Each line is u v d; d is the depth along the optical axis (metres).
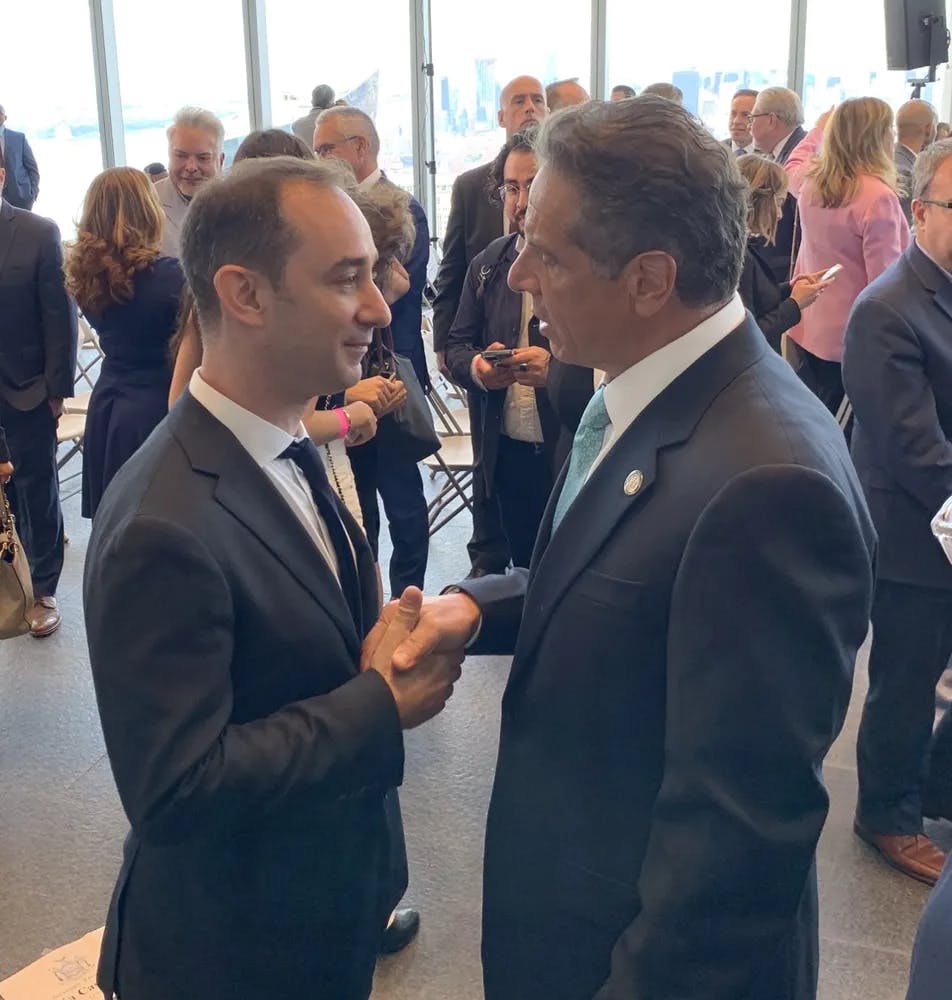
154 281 2.93
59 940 2.15
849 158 3.66
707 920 0.93
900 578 2.17
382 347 2.55
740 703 0.89
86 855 2.41
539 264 1.01
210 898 1.17
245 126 8.48
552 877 1.10
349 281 1.08
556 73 8.05
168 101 8.48
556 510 1.18
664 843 0.94
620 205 0.93
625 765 1.03
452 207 3.65
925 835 2.35
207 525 1.03
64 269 3.02
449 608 1.20
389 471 3.25
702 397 0.97
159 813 1.00
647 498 0.97
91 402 3.12
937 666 2.23
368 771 1.09
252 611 1.05
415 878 2.33
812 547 0.88
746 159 3.16
